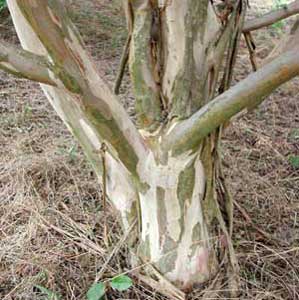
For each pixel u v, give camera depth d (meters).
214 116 1.21
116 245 1.64
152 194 1.43
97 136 1.50
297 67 1.11
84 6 4.74
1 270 1.68
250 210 1.98
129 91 3.03
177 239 1.48
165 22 1.31
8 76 3.21
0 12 4.08
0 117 2.70
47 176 2.16
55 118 2.72
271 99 3.06
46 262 1.69
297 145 2.56
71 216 1.91
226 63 1.43
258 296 1.55
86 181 2.12
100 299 1.53
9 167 2.21
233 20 1.38
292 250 1.72
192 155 1.37
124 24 4.33
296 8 1.49
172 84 1.33
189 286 1.52
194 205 1.45
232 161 2.32
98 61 3.57
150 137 1.38
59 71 1.09
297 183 2.21
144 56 1.34
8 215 1.93
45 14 1.03
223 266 1.57
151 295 1.53
